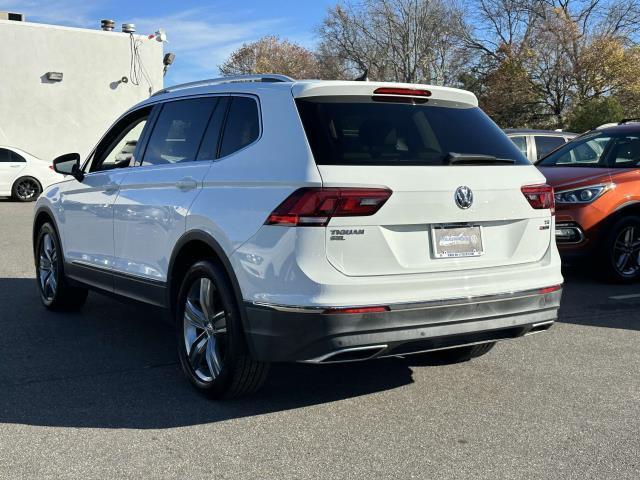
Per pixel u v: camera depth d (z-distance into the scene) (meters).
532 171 4.30
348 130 3.88
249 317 3.82
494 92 36.31
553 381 4.70
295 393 4.45
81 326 6.09
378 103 4.13
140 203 4.94
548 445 3.67
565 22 34.47
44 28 22.66
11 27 22.19
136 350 5.37
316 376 4.81
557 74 34.59
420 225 3.79
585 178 7.94
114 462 3.42
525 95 35.22
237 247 3.90
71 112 23.36
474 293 3.92
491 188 4.02
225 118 4.46
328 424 3.94
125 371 4.84
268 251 3.71
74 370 4.85
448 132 4.21
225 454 3.53
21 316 6.44
